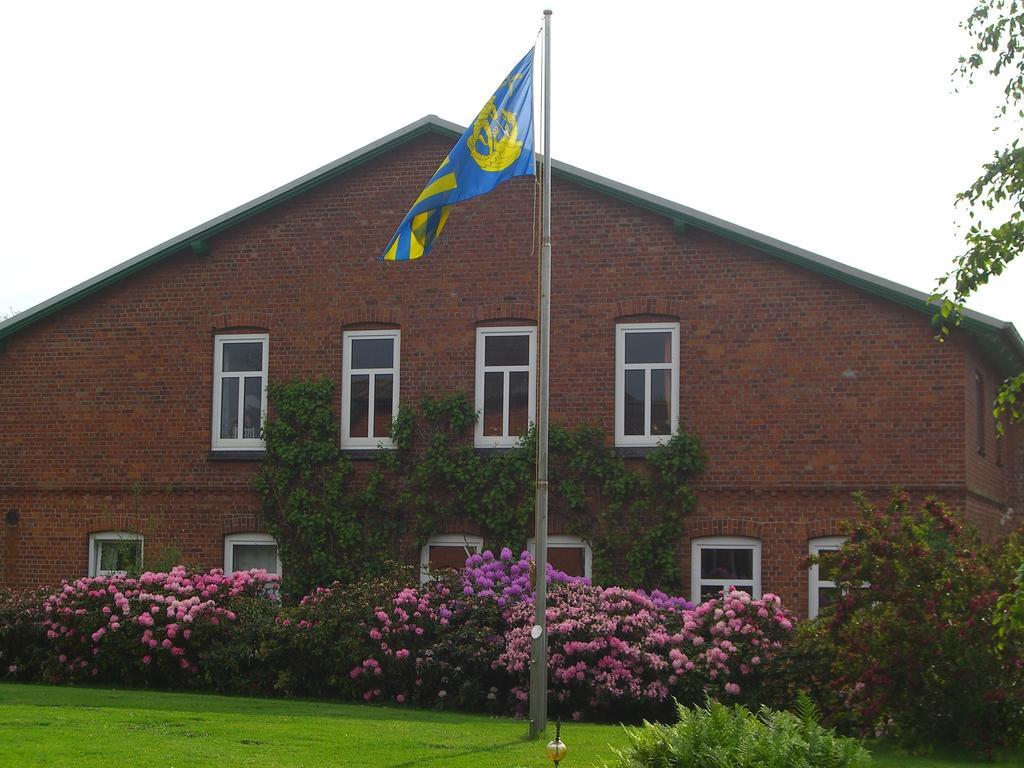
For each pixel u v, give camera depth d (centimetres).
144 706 1560
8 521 2362
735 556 2083
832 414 2067
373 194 2281
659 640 1720
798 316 2097
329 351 2261
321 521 2202
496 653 1759
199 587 1994
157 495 2303
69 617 1966
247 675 1881
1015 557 1319
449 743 1245
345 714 1566
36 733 1229
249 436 2291
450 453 2173
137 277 2361
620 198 2166
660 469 2097
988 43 1325
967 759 1258
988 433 2258
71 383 2369
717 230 2112
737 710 991
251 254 2317
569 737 1316
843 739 944
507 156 1524
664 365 2144
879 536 1368
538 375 2175
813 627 1647
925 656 1302
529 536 2145
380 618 1802
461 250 2230
